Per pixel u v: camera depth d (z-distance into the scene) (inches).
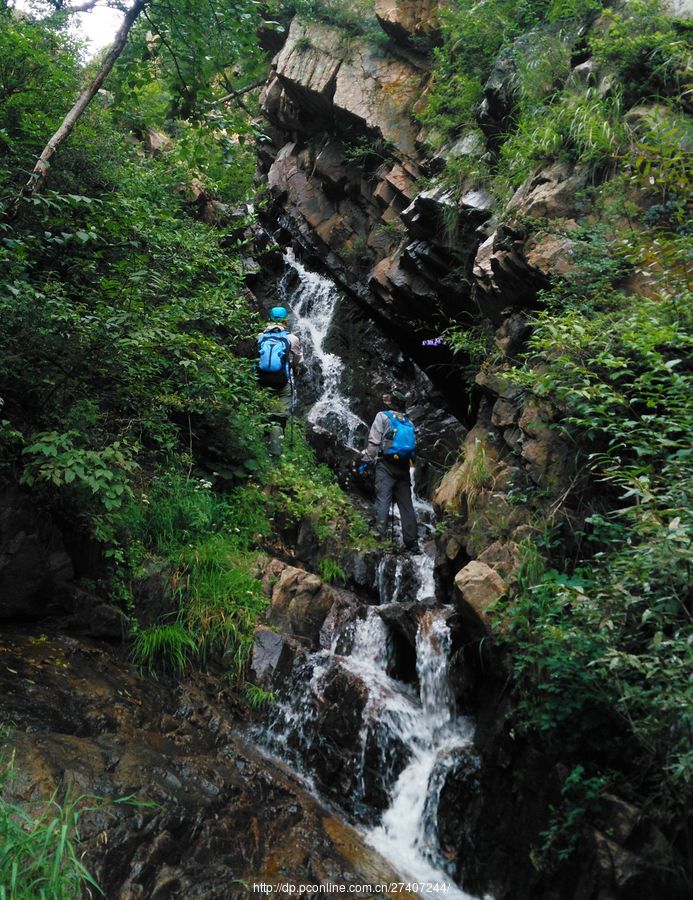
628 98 251.4
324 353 482.9
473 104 364.2
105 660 209.2
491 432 246.7
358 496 364.8
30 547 206.4
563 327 186.4
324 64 454.0
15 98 288.4
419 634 235.6
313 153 504.4
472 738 211.9
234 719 217.0
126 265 256.8
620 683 151.9
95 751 168.1
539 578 190.7
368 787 211.9
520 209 251.9
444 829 197.3
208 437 310.8
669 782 152.1
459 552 234.4
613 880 149.8
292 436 367.2
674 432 175.2
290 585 258.5
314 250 505.4
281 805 191.9
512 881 178.9
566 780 164.6
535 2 335.3
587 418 194.7
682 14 254.7
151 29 255.4
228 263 368.5
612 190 229.9
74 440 221.3
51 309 212.4
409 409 434.9
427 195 343.3
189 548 249.8
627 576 145.3
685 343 169.2
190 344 283.7
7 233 235.3
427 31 419.5
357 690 225.1
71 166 307.9
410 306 402.0
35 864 117.1
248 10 250.4
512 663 186.5
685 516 141.2
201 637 228.8
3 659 187.9
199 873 155.4
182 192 435.8
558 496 206.1
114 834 148.6
